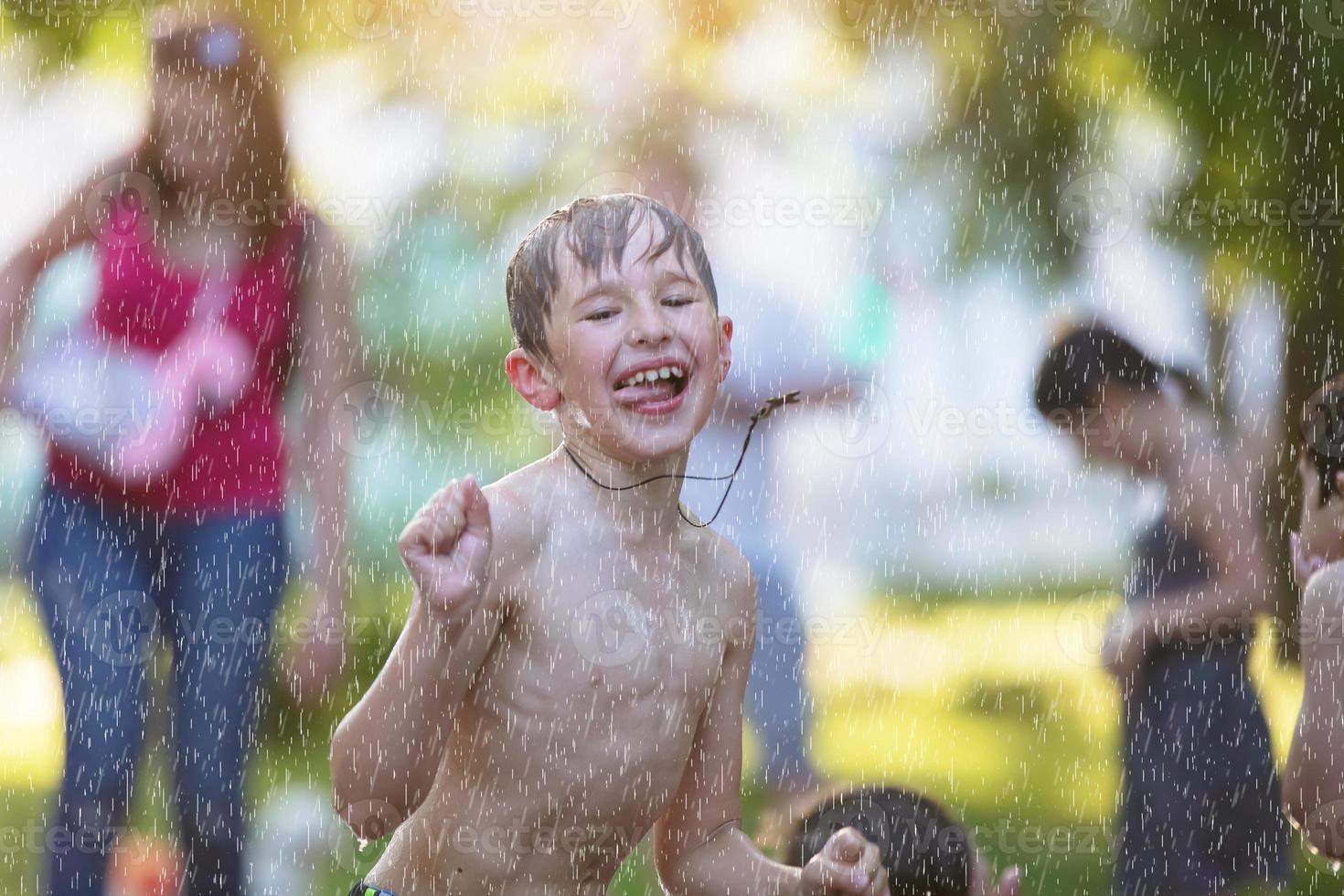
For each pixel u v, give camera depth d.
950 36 24.75
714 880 8.13
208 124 12.56
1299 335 21.81
